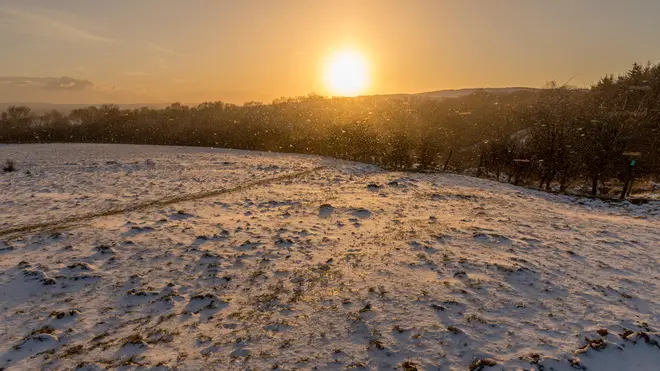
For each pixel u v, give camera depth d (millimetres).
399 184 20688
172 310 6980
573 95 39094
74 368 5250
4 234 12438
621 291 7039
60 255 9531
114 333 6227
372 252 9562
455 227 11398
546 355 5078
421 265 8477
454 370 4926
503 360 5027
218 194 19422
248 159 37969
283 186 21594
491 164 29609
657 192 19656
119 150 48125
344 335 5855
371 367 5062
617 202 17359
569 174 24109
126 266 9000
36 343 5875
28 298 7434
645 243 10023
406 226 11906
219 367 5180
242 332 6105
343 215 13781
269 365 5184
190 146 55219
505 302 6664
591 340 5387
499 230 11094
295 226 12305
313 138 46562
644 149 24812
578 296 6855
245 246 10312
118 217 13688
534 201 17047
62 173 27953
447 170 31656
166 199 18750
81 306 7148
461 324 5984
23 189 21500
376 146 37688
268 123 59906
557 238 10375
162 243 10555
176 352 5609
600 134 20672
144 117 89000
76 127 72812
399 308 6582
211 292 7676
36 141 63406
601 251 9328
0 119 100688
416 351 5344
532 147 26500
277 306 6973
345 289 7492
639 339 5316
